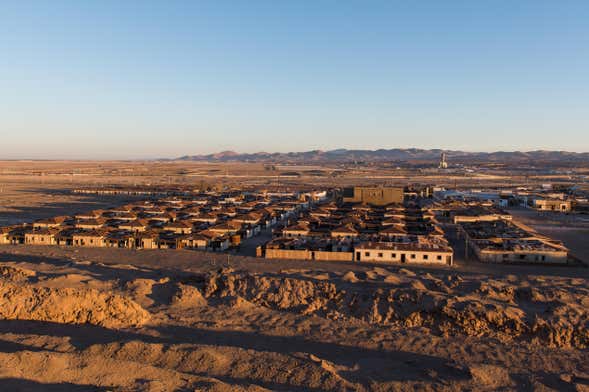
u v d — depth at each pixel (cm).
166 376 2917
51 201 17575
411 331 4269
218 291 5350
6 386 2577
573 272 7181
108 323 4144
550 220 12888
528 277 6166
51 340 3609
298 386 3031
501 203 17025
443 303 4581
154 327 4159
